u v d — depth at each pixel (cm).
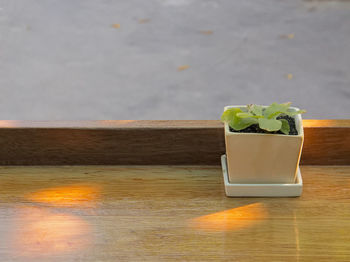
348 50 193
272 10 227
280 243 80
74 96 173
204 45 202
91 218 84
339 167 91
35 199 87
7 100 169
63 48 204
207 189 88
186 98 169
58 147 92
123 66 190
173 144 91
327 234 81
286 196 86
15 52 199
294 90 169
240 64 187
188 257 79
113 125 91
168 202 86
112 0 245
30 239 82
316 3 232
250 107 86
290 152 83
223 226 83
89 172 92
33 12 233
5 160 93
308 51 193
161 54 197
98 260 79
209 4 236
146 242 81
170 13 229
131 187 89
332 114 155
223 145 91
